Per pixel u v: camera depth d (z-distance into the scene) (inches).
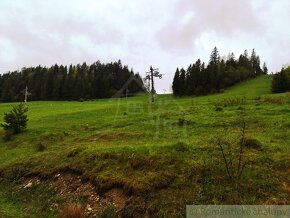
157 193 656.4
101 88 5423.2
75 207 657.0
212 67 4950.8
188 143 885.2
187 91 4665.4
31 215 706.2
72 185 791.1
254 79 5452.8
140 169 754.2
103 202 689.0
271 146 824.9
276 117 1249.4
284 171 681.0
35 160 992.9
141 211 619.5
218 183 655.1
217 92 4461.1
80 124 1635.1
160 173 711.7
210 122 1263.5
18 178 925.8
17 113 1555.1
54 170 878.4
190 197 630.5
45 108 2849.4
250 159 730.8
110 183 722.8
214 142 875.4
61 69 6437.0
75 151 951.6
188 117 1440.7
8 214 703.1
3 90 5639.8
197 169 703.1
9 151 1261.1
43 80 5625.0
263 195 609.6
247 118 1275.8
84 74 5959.6
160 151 805.9
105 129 1428.4
